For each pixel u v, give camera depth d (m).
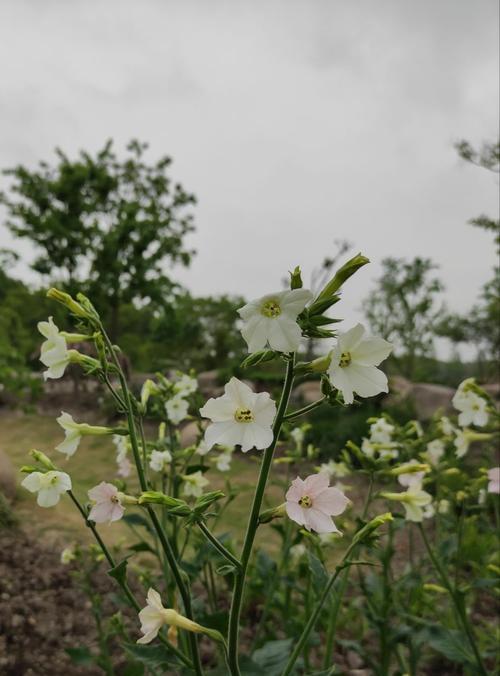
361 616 0.88
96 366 0.40
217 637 0.35
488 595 1.00
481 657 0.65
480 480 0.65
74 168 4.16
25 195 4.12
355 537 0.42
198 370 5.45
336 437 2.08
